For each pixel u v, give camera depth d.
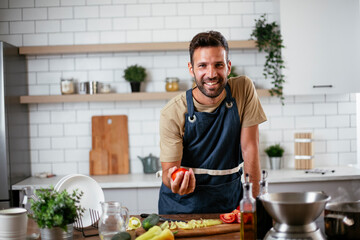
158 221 2.16
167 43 4.48
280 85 4.64
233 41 4.47
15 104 4.41
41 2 4.72
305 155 4.55
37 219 1.91
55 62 4.76
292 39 4.40
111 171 4.73
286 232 1.74
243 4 4.73
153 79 4.77
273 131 4.80
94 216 2.34
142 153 4.79
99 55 4.75
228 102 2.51
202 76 2.23
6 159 4.14
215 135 2.53
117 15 4.73
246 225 1.85
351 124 4.84
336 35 4.40
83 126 4.79
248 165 2.58
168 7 4.73
